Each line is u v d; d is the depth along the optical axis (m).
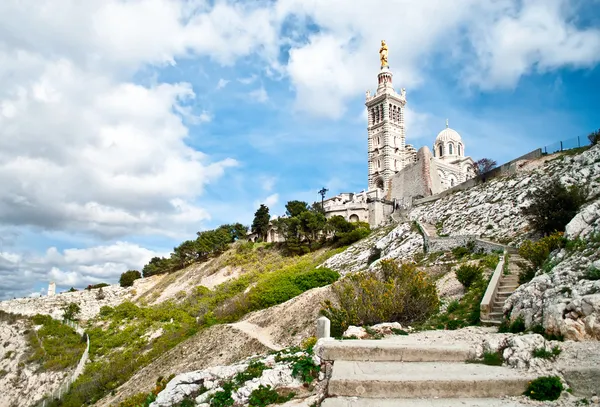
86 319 79.75
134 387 37.00
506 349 10.08
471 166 114.06
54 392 49.28
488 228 44.38
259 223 99.94
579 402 7.70
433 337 13.93
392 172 118.56
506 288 21.36
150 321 63.91
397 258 46.09
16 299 94.25
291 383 9.91
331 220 77.44
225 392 10.20
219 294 67.06
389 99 124.25
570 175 43.00
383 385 8.59
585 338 9.98
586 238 15.64
